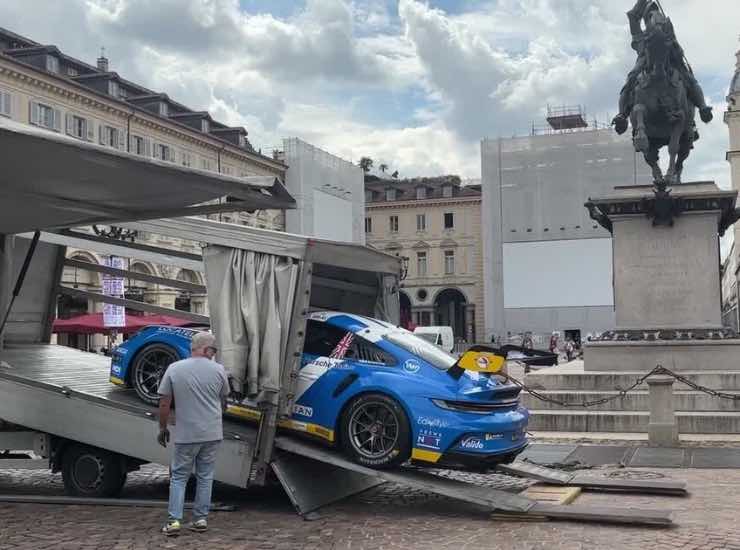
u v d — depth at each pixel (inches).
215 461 308.0
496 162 2795.3
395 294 408.5
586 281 2684.5
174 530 280.8
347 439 320.2
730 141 3203.7
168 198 302.7
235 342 326.0
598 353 628.7
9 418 359.6
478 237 3582.7
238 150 2472.9
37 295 483.8
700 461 434.9
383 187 3850.9
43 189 291.9
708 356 605.6
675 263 633.0
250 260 330.6
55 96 1765.5
